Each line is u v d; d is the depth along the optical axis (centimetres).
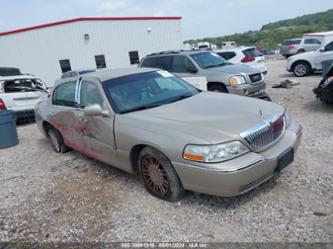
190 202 320
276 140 306
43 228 310
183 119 313
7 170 505
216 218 288
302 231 254
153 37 2266
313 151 417
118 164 376
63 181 423
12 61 2202
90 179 417
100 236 284
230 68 755
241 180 263
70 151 563
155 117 330
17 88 866
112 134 359
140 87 405
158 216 303
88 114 366
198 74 773
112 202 344
